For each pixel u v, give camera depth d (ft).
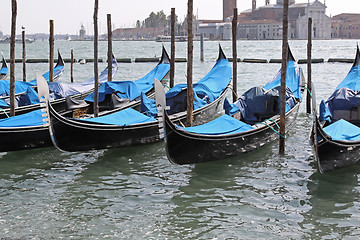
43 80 39.65
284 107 44.29
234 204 34.17
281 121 44.57
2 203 34.40
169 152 38.65
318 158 37.88
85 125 42.52
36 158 44.96
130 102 58.08
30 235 29.55
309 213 32.45
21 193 36.37
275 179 38.99
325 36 598.34
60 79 121.19
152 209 33.47
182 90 54.49
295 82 61.98
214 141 41.11
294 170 41.06
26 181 39.01
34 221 31.50
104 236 29.63
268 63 160.15
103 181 38.99
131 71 139.64
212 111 58.59
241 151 44.29
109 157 45.24
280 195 35.65
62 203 34.50
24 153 46.44
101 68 153.28
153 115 51.57
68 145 42.55
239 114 50.37
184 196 35.73
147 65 159.94
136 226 30.96
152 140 48.55
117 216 32.40
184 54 246.88
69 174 40.70
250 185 37.76
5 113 52.49
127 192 36.60
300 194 35.76
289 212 32.65
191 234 29.86
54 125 40.86
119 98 57.47
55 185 38.11
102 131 43.78
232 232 30.01
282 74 43.70
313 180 38.63
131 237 29.53
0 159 44.62
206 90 59.16
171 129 37.99
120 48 364.17
